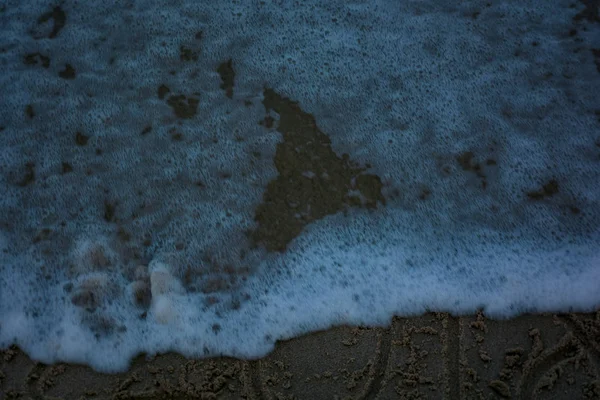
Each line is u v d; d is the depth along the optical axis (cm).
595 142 293
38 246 258
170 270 251
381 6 347
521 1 348
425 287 246
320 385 219
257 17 342
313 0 348
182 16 342
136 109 305
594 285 244
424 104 309
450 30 338
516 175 283
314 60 326
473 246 259
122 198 274
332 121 303
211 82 317
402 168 286
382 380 219
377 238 262
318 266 254
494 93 312
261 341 233
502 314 238
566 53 328
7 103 305
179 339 233
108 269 251
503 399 211
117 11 344
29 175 281
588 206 272
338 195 276
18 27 335
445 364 222
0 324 236
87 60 324
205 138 295
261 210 271
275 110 307
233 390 218
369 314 239
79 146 291
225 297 245
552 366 219
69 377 223
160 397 216
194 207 272
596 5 347
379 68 323
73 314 239
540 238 262
